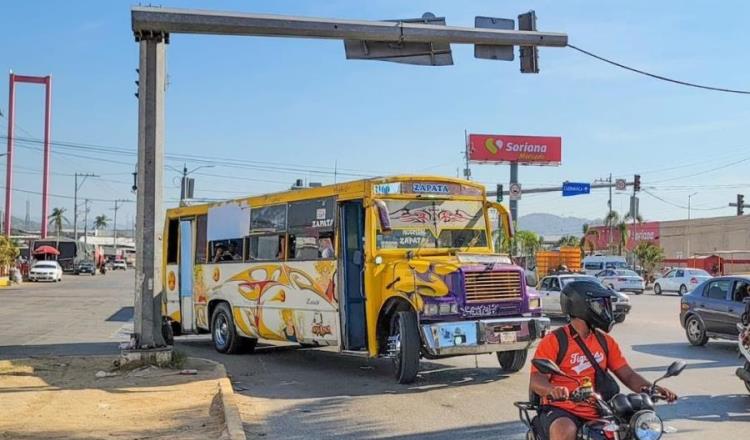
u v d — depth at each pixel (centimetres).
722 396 1014
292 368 1319
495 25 1293
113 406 927
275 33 1206
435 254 1193
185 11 1162
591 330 490
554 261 4312
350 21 1225
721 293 1559
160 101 1210
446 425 852
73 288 4512
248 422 884
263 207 1408
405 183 1195
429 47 1284
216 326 1546
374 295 1146
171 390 1032
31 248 7400
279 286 1348
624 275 4191
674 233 7575
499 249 1320
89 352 1539
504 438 789
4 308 2828
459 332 1070
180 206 1742
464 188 1259
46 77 8519
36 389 1042
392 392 1059
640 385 486
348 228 1216
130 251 14575
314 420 891
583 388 450
